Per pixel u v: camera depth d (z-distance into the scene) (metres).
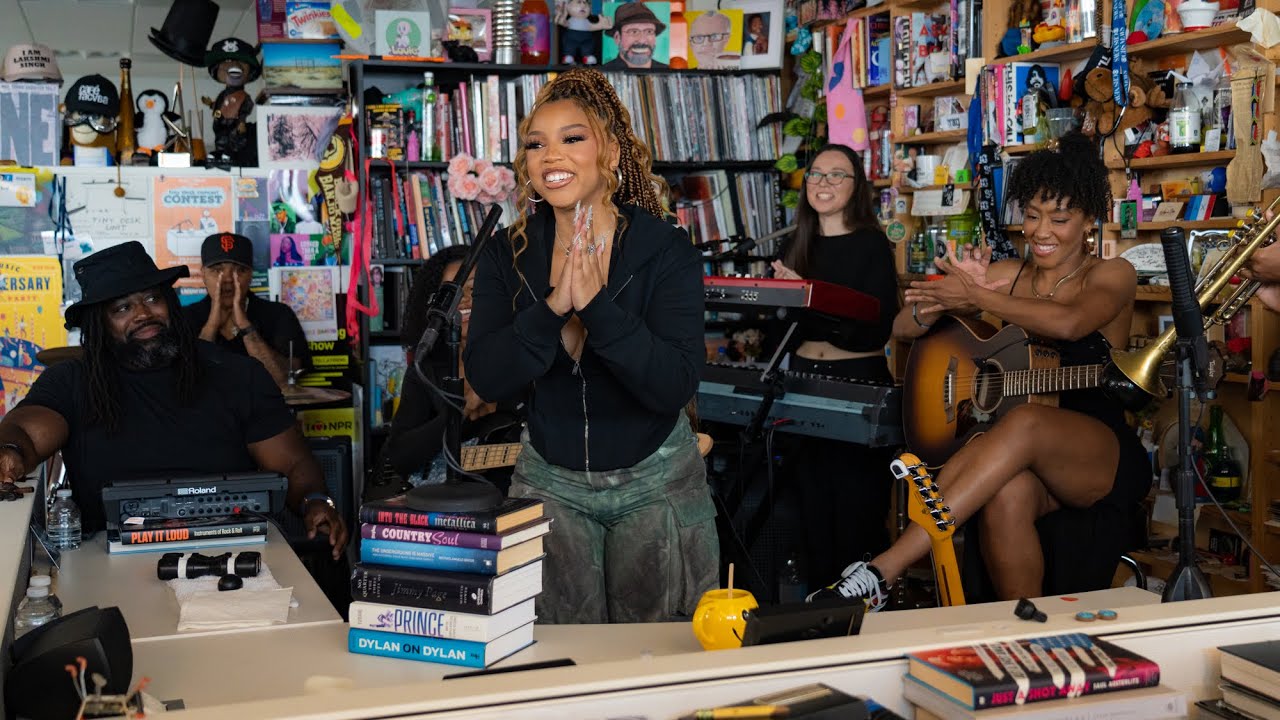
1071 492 2.86
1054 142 3.77
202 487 2.33
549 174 1.93
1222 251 3.43
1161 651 1.28
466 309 3.14
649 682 1.11
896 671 1.20
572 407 2.03
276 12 4.99
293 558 2.22
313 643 1.68
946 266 3.23
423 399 3.18
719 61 5.26
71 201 4.50
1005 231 4.13
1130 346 3.77
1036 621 1.31
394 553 1.60
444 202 5.04
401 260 4.98
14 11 7.87
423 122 5.00
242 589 1.97
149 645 1.67
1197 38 3.38
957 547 3.70
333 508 2.65
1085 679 1.13
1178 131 3.50
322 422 4.41
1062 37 3.91
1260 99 3.25
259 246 4.75
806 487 4.00
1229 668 1.24
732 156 5.29
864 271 4.18
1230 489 3.51
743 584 3.89
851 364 4.13
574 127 1.93
